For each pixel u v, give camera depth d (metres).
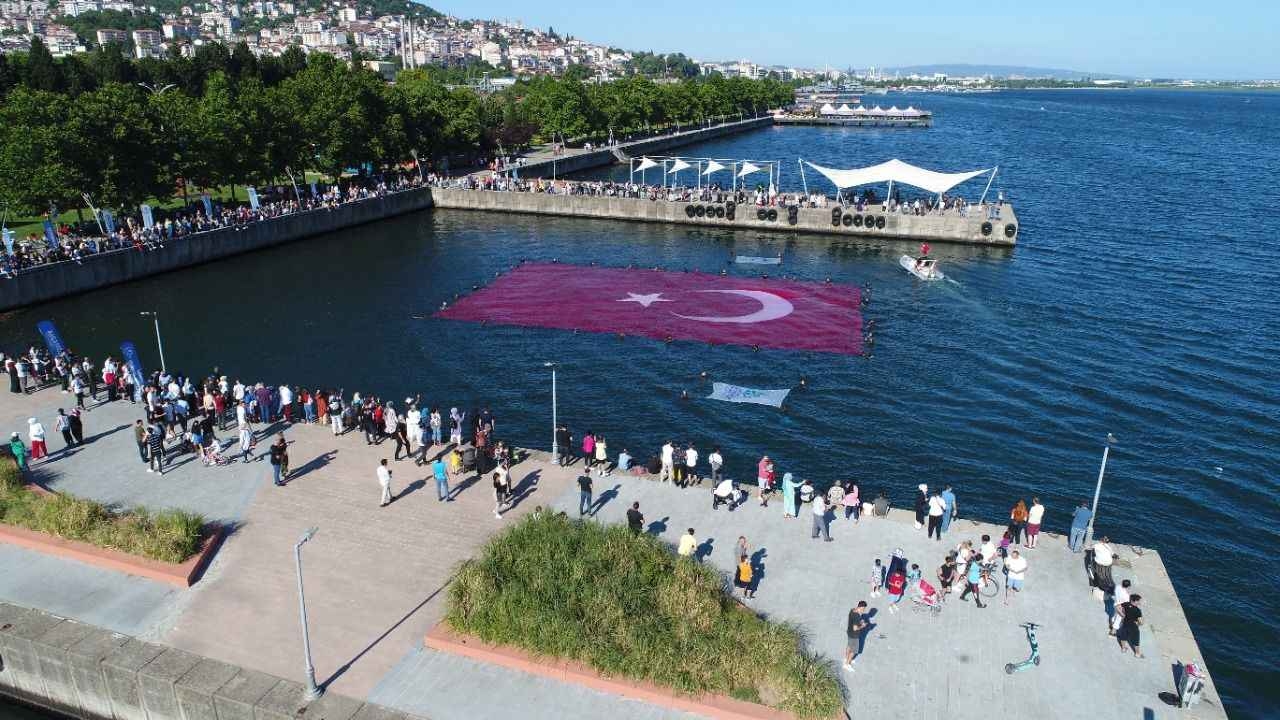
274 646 31.03
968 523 40.34
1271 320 79.81
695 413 59.38
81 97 90.19
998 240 110.50
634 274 95.75
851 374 66.44
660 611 31.23
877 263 101.69
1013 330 76.81
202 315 79.94
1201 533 46.69
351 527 39.34
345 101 123.50
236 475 44.47
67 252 84.38
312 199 119.06
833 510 41.03
